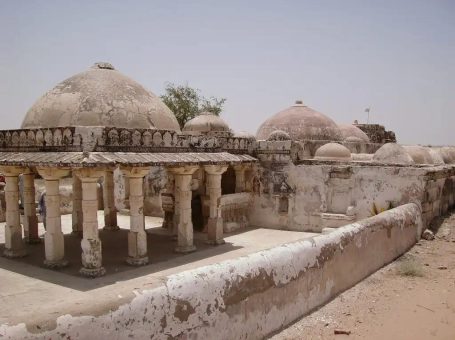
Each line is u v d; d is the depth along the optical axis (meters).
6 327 3.21
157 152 10.33
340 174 14.23
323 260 6.81
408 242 10.70
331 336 5.64
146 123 10.76
